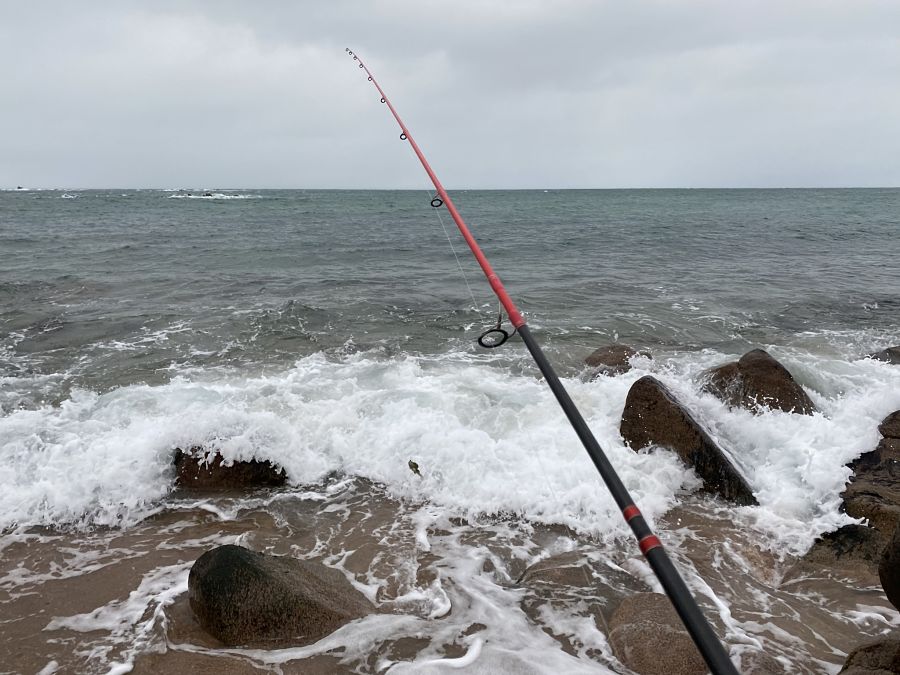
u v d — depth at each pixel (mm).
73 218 31000
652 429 5055
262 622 3088
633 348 8398
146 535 4188
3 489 4508
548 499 4531
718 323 9898
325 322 9656
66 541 4102
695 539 4125
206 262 15562
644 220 31672
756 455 5297
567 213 38594
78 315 9805
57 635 3170
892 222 29547
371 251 18094
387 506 4598
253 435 5000
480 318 10062
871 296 11859
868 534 3963
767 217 33812
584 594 3535
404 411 5660
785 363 7027
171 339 8586
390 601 3463
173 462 4859
